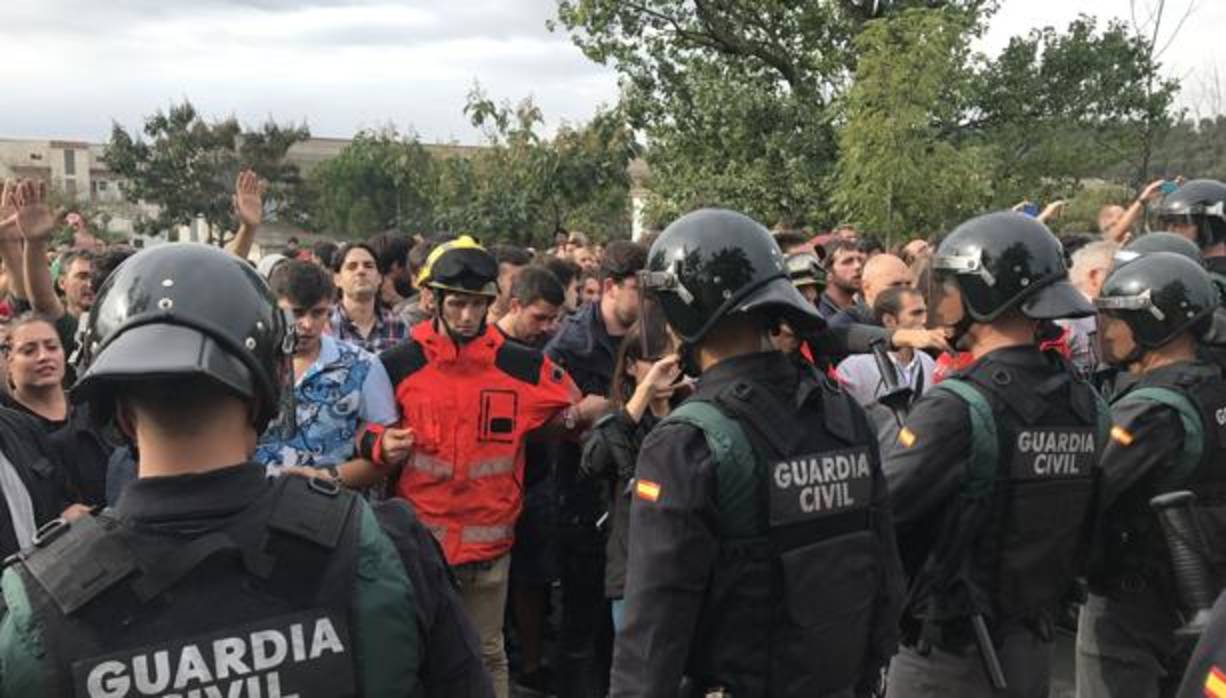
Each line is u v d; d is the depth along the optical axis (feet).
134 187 143.23
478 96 52.03
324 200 157.28
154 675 4.02
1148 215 21.03
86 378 4.22
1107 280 10.65
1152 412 9.62
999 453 8.26
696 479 6.58
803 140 56.85
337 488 4.65
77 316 17.61
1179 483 9.64
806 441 6.98
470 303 12.36
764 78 62.54
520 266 19.90
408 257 19.86
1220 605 4.67
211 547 4.16
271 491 4.46
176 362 4.15
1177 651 9.61
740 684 6.81
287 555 4.29
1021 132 61.93
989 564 8.39
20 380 12.32
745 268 7.10
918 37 39.91
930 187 40.11
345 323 17.26
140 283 4.44
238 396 4.40
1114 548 9.97
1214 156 60.23
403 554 4.65
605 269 15.53
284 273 11.99
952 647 8.49
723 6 63.00
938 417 8.34
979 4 60.75
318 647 4.25
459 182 53.16
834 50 60.34
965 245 8.91
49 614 4.01
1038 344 9.16
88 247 21.56
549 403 12.92
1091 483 8.92
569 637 14.40
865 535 7.21
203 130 144.25
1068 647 15.92
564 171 52.01
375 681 4.37
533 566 14.38
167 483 4.26
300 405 11.90
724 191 57.57
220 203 143.13
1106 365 13.33
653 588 6.56
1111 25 61.98
